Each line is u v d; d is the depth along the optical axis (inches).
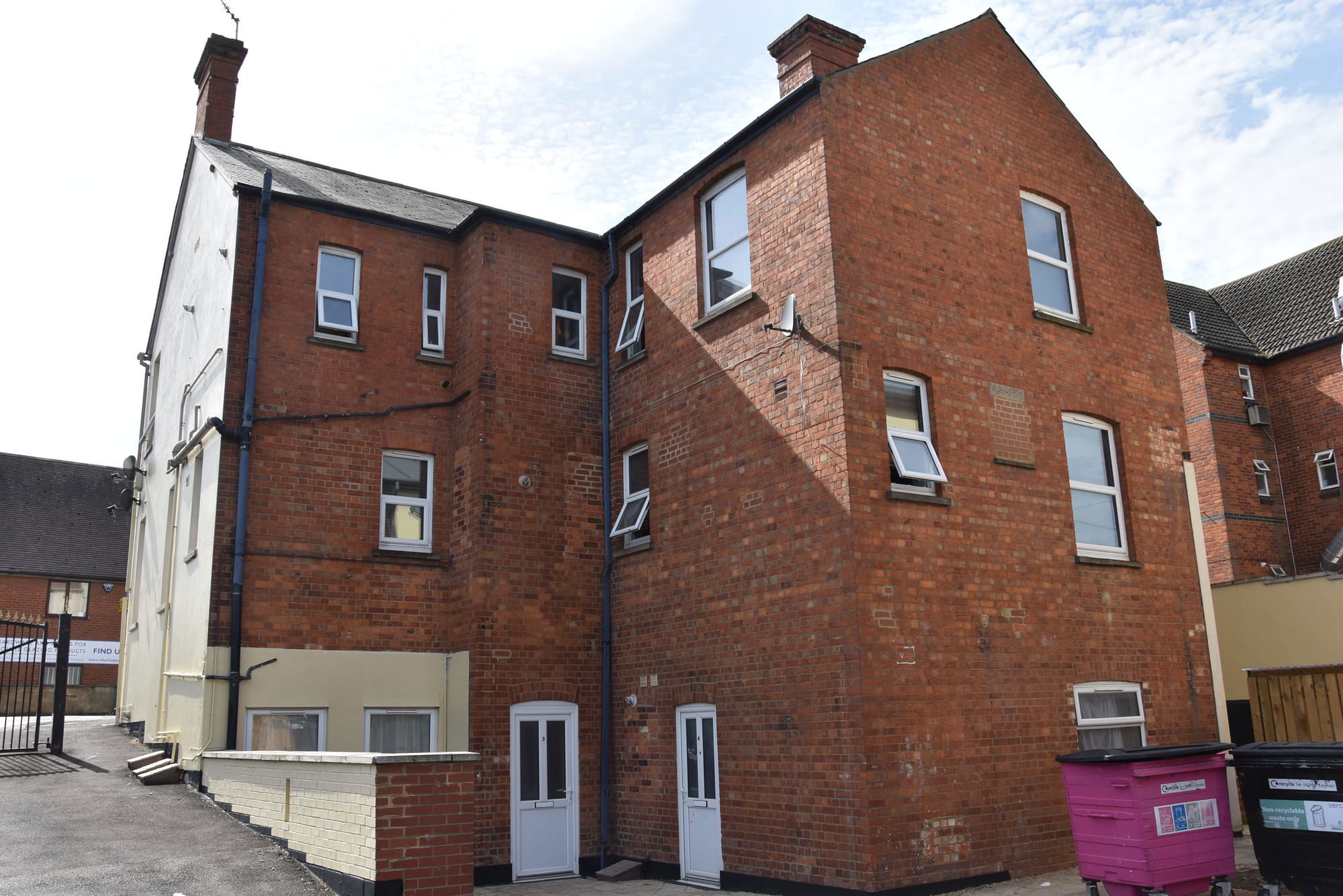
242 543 479.8
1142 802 313.3
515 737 494.6
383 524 528.7
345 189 617.9
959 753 402.0
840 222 430.6
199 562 500.1
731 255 494.9
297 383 515.2
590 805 505.7
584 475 548.4
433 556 528.7
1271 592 589.6
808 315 433.7
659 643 492.7
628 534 533.6
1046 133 536.7
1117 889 319.6
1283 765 323.0
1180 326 1007.6
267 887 335.6
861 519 399.9
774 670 422.9
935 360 446.6
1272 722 502.3
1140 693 478.0
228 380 500.4
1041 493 468.4
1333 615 560.4
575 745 509.0
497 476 520.1
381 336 544.1
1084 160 553.0
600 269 587.8
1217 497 930.7
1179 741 486.9
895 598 401.1
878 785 375.9
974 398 456.4
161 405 694.5
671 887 449.1
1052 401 489.4
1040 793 422.9
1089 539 490.6
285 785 381.4
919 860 379.2
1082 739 447.8
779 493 435.5
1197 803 321.4
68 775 497.7
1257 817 327.9
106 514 1409.9
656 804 482.0
